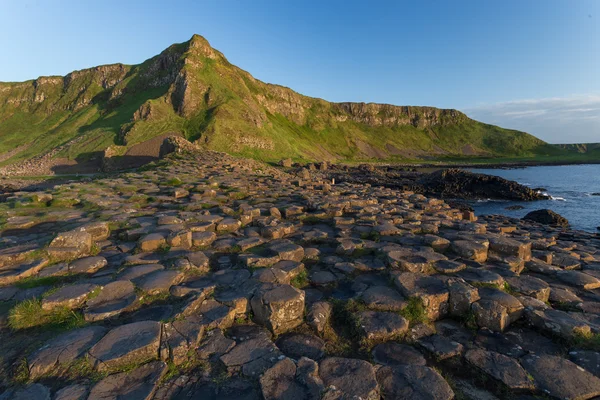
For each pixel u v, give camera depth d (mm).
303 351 3672
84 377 3070
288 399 2852
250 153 80500
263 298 4156
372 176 58562
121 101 108062
